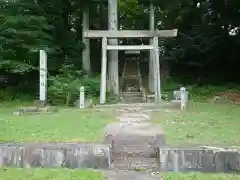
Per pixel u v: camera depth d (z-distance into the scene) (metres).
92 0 19.95
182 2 22.25
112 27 18.50
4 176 6.06
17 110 12.83
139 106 14.44
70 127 9.12
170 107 13.95
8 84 18.86
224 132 8.23
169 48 24.20
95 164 6.76
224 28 22.64
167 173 6.35
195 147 6.75
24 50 16.67
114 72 18.50
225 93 18.53
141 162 6.92
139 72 24.95
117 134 8.13
